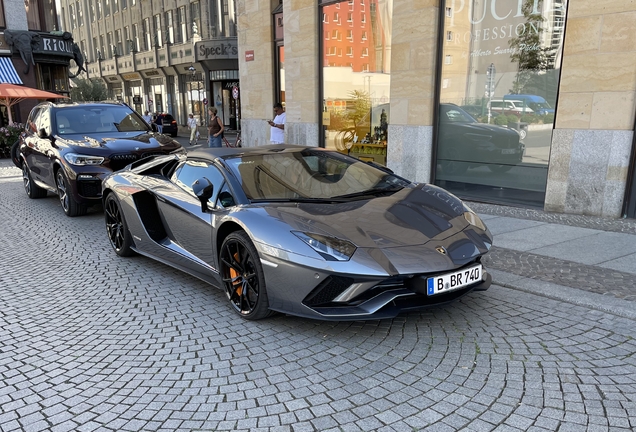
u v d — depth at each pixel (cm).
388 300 317
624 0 604
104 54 4978
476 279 347
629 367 291
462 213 393
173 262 463
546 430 234
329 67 1115
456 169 852
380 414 251
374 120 1019
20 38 1989
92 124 847
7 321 388
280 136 1258
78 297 436
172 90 4041
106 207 571
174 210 448
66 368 310
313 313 325
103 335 357
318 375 292
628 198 648
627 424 237
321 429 240
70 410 264
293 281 326
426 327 353
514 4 731
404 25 866
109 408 265
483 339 331
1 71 1959
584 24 641
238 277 374
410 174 903
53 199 947
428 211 382
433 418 246
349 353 318
